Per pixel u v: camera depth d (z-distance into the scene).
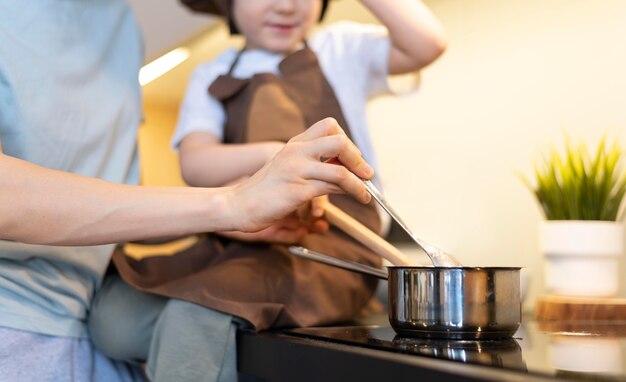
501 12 1.33
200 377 0.72
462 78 1.40
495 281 0.63
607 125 1.14
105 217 0.67
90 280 0.86
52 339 0.79
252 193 0.68
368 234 0.81
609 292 0.95
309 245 0.91
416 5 1.03
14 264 0.77
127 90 0.96
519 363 0.49
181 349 0.73
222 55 1.17
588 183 0.98
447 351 0.56
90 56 0.90
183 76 1.84
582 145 1.09
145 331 0.80
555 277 0.98
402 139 1.55
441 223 1.45
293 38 1.06
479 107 1.37
